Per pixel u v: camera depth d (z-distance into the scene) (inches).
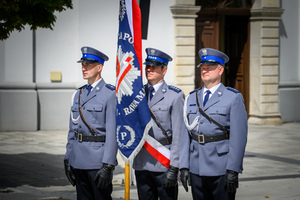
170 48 612.1
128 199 223.1
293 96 680.4
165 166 200.1
